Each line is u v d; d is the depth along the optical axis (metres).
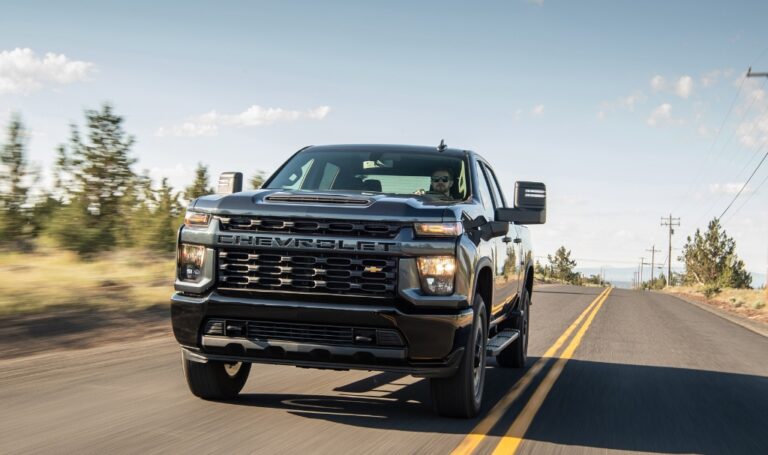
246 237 5.22
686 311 25.55
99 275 14.36
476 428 5.58
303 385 7.05
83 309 11.12
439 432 5.38
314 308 5.06
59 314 10.54
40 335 9.30
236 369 6.22
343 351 5.10
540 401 6.93
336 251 5.10
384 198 5.36
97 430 5.05
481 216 6.09
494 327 7.69
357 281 5.09
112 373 7.30
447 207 5.38
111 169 16.95
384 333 5.06
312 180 6.80
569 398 7.21
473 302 5.64
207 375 5.89
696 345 13.48
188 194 20.09
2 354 8.15
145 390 6.51
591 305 25.12
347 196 5.43
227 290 5.26
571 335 13.98
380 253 5.07
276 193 5.55
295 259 5.16
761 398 7.98
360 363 5.17
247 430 5.17
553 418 6.18
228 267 5.28
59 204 16.36
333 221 5.14
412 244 5.09
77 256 15.59
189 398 6.21
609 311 22.25
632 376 9.02
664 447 5.42
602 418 6.32
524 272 8.83
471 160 7.05
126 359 8.19
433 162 6.93
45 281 12.76
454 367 5.32
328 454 4.63
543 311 20.77
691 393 8.00
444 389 5.59
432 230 5.15
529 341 12.66
